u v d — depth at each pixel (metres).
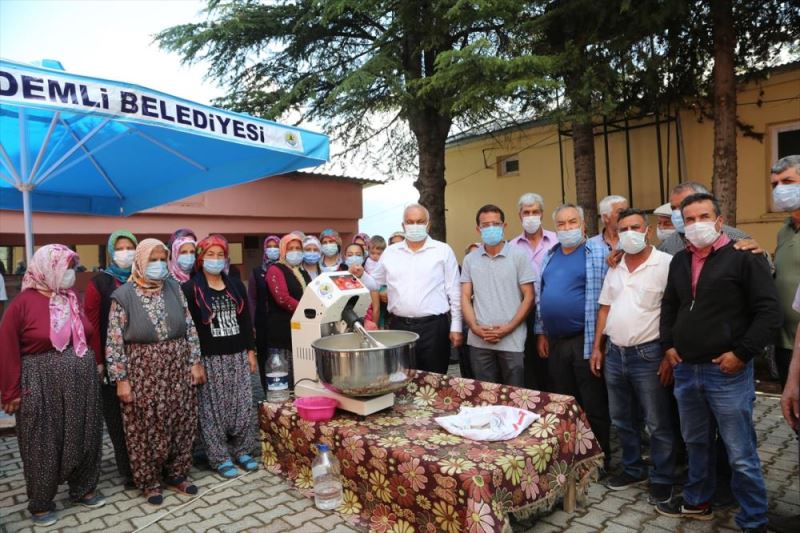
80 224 7.66
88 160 4.80
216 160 4.95
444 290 3.84
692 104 8.20
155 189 5.63
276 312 4.18
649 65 6.27
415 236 3.73
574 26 6.27
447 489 2.25
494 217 3.44
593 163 7.76
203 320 3.37
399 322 3.80
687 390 2.55
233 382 3.49
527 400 2.93
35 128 4.18
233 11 8.67
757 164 7.91
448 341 3.90
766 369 5.14
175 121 3.27
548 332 3.36
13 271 8.75
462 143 11.67
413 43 8.02
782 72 7.52
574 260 3.29
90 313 3.20
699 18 6.29
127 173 5.23
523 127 10.43
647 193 9.13
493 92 5.72
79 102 2.82
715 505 2.79
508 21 6.29
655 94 7.42
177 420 3.16
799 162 2.63
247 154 4.79
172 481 3.20
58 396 2.83
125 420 3.04
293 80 9.38
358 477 2.71
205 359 3.41
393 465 2.49
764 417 4.08
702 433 2.56
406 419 2.97
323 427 2.91
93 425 2.98
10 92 2.57
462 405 3.16
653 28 5.76
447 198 12.31
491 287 3.51
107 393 3.22
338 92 7.10
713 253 2.46
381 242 5.94
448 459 2.35
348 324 3.28
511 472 2.32
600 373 3.15
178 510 2.94
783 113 7.64
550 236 3.96
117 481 3.40
